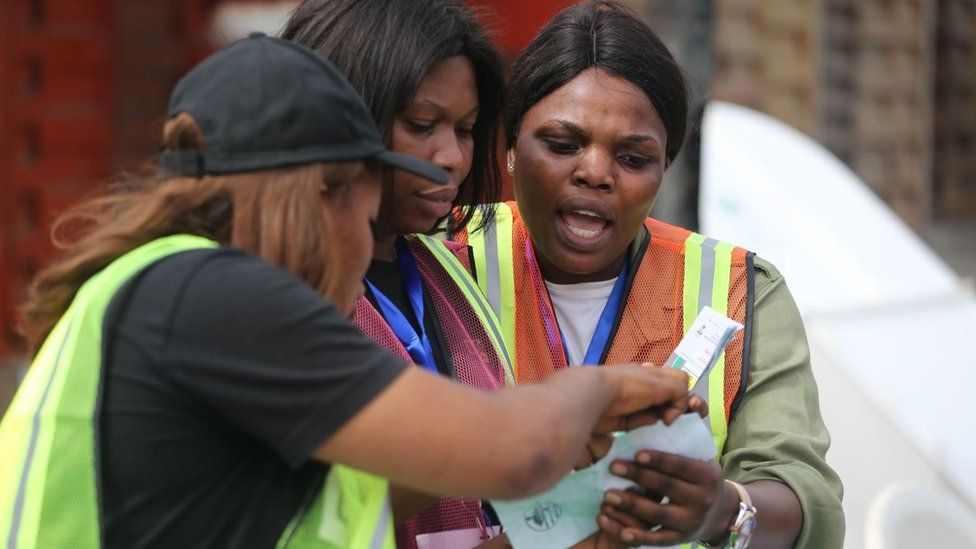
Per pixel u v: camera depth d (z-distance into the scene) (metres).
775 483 2.31
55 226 1.84
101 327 1.66
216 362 1.60
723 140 5.27
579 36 2.47
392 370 1.62
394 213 2.23
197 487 1.66
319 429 1.59
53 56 7.17
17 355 7.19
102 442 1.64
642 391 1.87
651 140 2.45
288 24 2.28
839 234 4.94
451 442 1.59
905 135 12.00
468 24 2.24
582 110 2.43
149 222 1.72
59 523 1.64
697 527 2.01
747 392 2.50
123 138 7.35
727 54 9.95
